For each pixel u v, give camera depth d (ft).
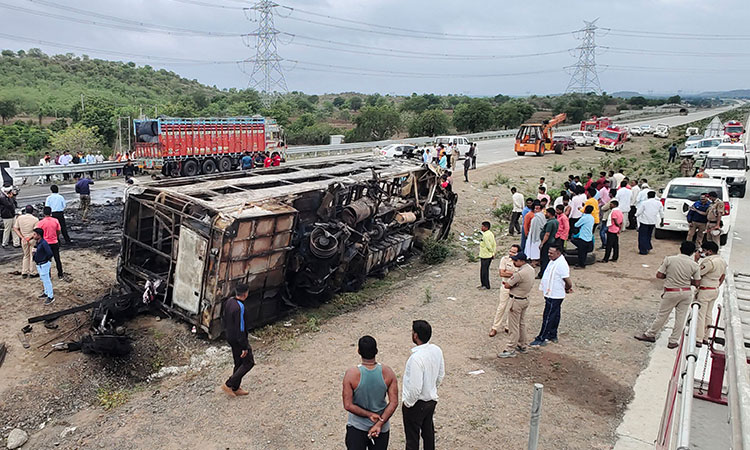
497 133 209.97
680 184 53.21
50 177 82.69
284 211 32.04
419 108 339.36
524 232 44.32
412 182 50.19
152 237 37.65
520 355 27.43
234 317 22.81
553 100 479.00
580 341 29.07
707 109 491.72
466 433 20.45
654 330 28.63
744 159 79.61
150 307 33.68
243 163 98.12
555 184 92.99
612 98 497.05
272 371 26.55
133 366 27.81
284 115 235.40
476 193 82.53
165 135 85.20
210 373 26.58
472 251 53.98
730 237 52.37
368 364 15.84
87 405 24.40
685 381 12.21
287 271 35.35
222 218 29.40
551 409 22.15
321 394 23.94
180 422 21.94
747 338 14.98
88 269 41.55
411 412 16.87
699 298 26.53
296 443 20.17
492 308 35.73
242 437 20.66
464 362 26.89
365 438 15.83
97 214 61.05
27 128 166.91
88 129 145.89
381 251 43.29
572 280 40.16
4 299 34.47
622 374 25.18
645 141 179.93
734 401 8.64
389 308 36.70
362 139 211.41
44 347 28.71
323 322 34.45
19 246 46.85
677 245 50.57
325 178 44.21
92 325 30.86
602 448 19.33
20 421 22.81
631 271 42.39
